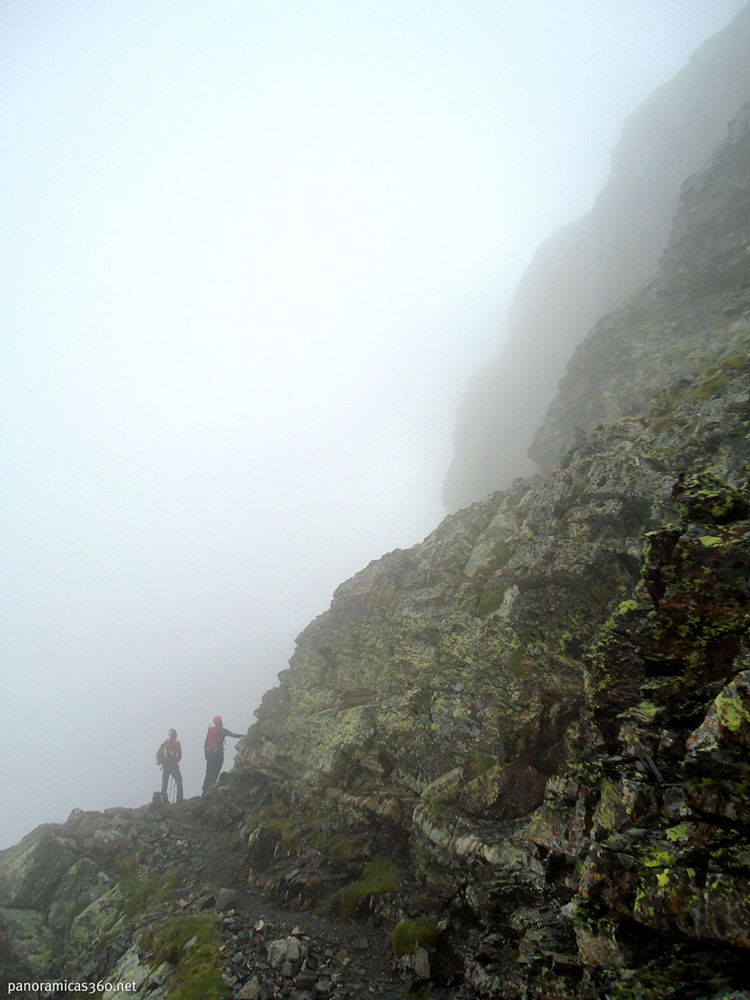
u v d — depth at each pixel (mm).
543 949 7418
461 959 9492
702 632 6898
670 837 5793
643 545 12836
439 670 16672
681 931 5008
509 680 14141
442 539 22578
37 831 22078
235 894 14547
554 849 8828
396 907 11695
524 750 12242
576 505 16016
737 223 28062
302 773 18297
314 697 21562
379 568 24109
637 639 8742
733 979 4613
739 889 4676
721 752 5340
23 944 16062
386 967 10273
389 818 13992
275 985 10125
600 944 5945
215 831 19984
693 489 8164
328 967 10500
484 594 17641
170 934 13109
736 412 13781
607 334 32219
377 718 16969
